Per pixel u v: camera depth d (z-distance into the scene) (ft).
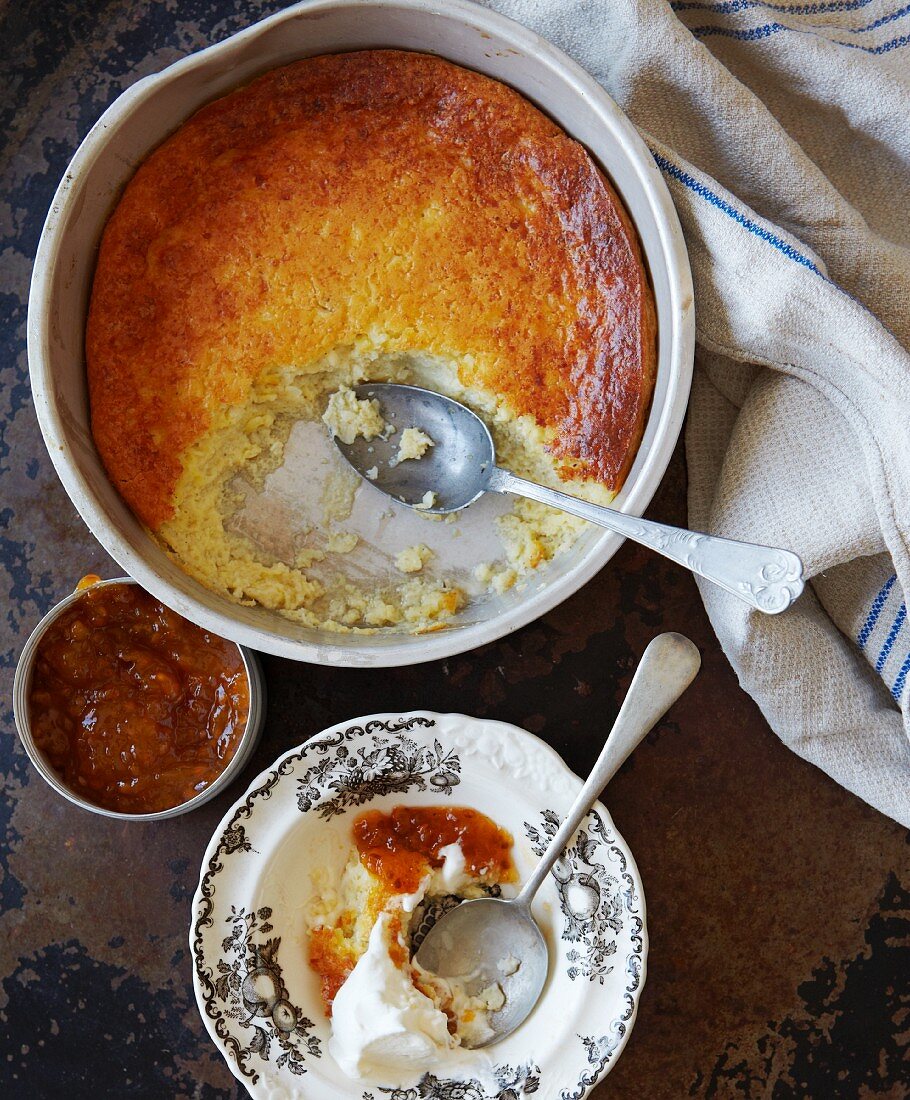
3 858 1.62
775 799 1.62
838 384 1.50
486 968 1.55
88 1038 1.60
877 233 1.62
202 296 1.51
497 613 1.56
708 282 1.50
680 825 1.61
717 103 1.48
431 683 1.63
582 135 1.51
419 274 1.52
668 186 1.49
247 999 1.52
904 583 1.46
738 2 1.51
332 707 1.63
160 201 1.50
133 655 1.56
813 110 1.58
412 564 1.58
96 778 1.55
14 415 1.64
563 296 1.52
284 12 1.40
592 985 1.52
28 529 1.64
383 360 1.56
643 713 1.53
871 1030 1.59
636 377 1.50
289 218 1.52
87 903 1.62
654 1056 1.59
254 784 1.52
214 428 1.52
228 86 1.50
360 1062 1.49
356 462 1.58
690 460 1.63
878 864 1.61
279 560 1.58
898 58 1.56
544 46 1.42
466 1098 1.52
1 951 1.61
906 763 1.56
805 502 1.50
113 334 1.49
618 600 1.63
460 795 1.57
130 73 1.64
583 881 1.53
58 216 1.39
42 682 1.55
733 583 1.39
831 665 1.57
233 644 1.55
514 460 1.60
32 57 1.64
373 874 1.54
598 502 1.53
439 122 1.52
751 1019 1.59
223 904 1.53
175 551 1.53
